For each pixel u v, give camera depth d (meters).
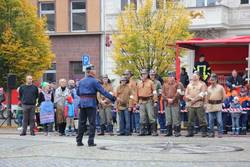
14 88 27.50
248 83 22.83
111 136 21.44
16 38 29.00
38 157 14.27
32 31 29.45
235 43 23.98
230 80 22.62
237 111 21.70
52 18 43.25
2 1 29.03
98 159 13.81
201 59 24.67
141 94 21.62
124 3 41.19
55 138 20.36
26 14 29.61
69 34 42.38
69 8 42.78
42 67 30.20
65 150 15.79
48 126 23.11
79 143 17.05
